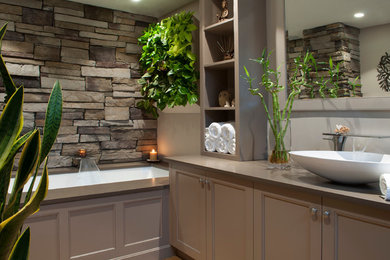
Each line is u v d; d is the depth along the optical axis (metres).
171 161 2.56
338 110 2.02
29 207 0.78
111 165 3.55
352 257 1.38
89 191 2.45
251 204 1.88
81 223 2.37
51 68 3.34
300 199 1.59
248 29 2.39
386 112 1.80
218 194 2.14
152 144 3.94
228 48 2.80
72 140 3.47
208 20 2.72
